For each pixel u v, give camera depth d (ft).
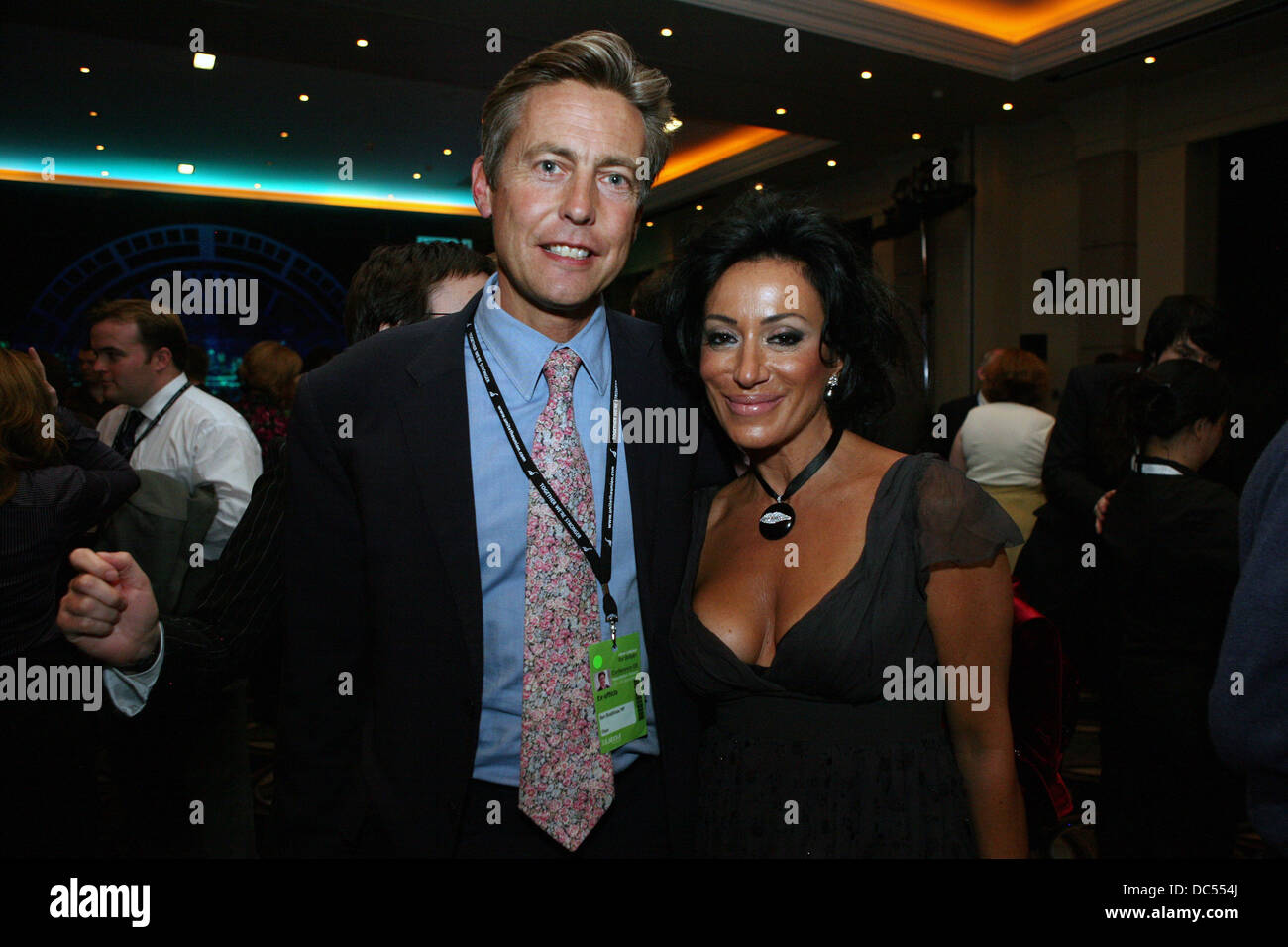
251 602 4.47
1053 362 28.68
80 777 5.41
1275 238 23.62
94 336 7.98
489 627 3.73
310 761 3.80
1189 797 6.47
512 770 3.74
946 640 3.75
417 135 30.86
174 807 6.83
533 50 21.24
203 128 29.96
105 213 35.27
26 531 5.10
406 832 3.60
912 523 3.83
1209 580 6.34
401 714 3.66
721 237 3.96
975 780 3.83
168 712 4.51
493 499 3.76
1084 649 7.95
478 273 5.63
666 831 4.01
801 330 3.85
